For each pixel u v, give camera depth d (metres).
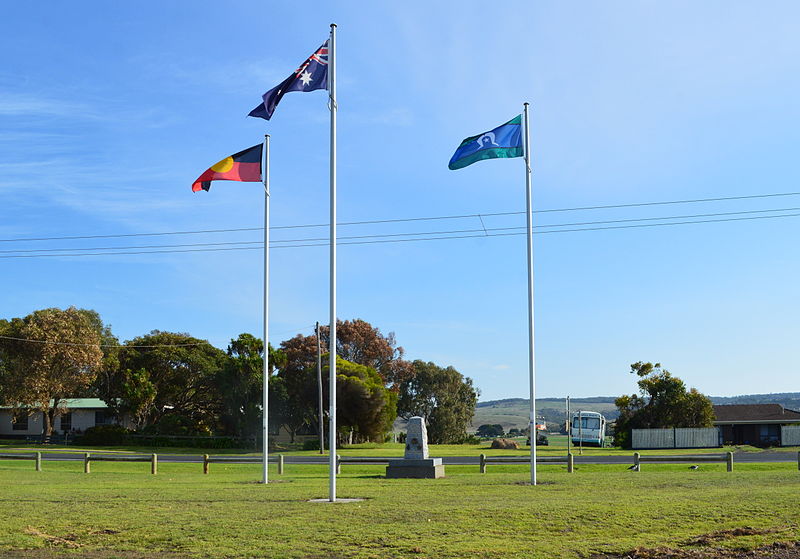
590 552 12.62
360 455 50.12
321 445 53.00
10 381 62.97
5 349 63.44
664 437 62.31
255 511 16.98
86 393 75.94
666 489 20.98
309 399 65.88
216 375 66.81
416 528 14.57
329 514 16.36
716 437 62.53
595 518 15.28
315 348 82.25
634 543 13.16
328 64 20.28
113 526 15.27
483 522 15.06
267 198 27.06
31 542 13.95
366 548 13.09
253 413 63.62
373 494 20.58
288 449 60.59
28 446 60.94
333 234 19.66
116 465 39.09
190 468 36.91
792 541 13.05
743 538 13.30
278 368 68.25
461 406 100.38
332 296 19.48
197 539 14.02
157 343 76.00
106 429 64.12
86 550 13.45
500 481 25.20
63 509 17.50
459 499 18.83
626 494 19.42
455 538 13.70
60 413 71.00
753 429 74.12
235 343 64.75
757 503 16.62
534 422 24.12
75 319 65.25
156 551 13.32
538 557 12.29
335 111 20.11
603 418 71.94
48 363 63.12
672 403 67.44
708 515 15.38
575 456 40.50
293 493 21.14
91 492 21.59
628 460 37.06
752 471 28.78
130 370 72.81
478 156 24.48
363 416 65.56
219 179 26.27
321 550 13.02
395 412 72.44
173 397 76.12
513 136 24.53
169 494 20.92
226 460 33.00
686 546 12.95
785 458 38.44
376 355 88.06
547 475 27.97
